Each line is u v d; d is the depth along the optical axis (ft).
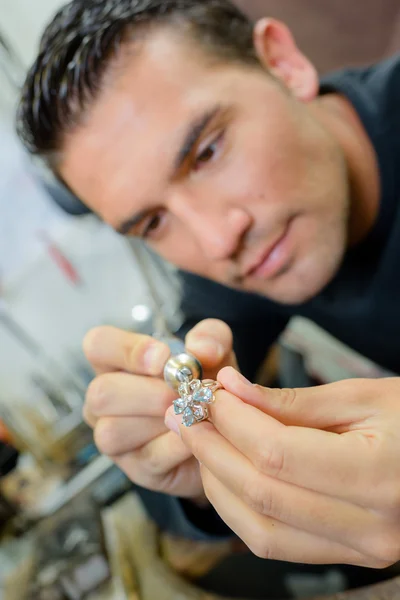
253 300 1.62
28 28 1.73
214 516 1.05
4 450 1.47
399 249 1.29
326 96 1.40
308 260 1.16
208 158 1.09
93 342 1.01
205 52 1.10
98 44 1.04
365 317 1.45
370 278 1.38
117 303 2.14
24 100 1.17
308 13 1.66
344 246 1.21
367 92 1.30
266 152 1.08
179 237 1.20
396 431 0.74
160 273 2.05
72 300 2.04
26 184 1.80
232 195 1.08
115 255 2.05
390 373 1.69
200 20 1.14
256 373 1.73
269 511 0.76
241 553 1.31
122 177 1.08
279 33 1.28
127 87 1.05
